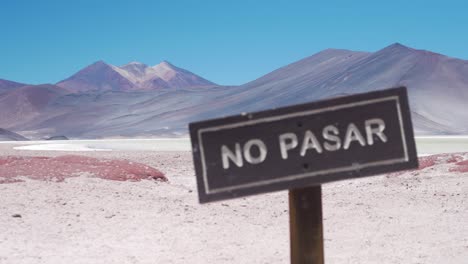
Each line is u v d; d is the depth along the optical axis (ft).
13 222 33.22
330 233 35.09
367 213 42.19
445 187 55.26
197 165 10.10
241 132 10.17
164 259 27.17
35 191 44.55
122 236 31.99
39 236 30.48
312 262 10.85
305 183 10.24
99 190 47.50
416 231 35.24
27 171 53.36
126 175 56.54
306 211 10.81
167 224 35.78
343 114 10.30
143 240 31.30
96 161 62.28
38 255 26.40
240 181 10.14
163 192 52.13
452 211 42.19
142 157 136.77
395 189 57.16
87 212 38.01
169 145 281.95
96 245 29.50
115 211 39.09
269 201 49.75
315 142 10.27
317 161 10.25
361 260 27.94
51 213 36.83
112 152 166.30
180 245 30.42
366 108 10.32
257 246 30.71
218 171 10.12
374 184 63.16
